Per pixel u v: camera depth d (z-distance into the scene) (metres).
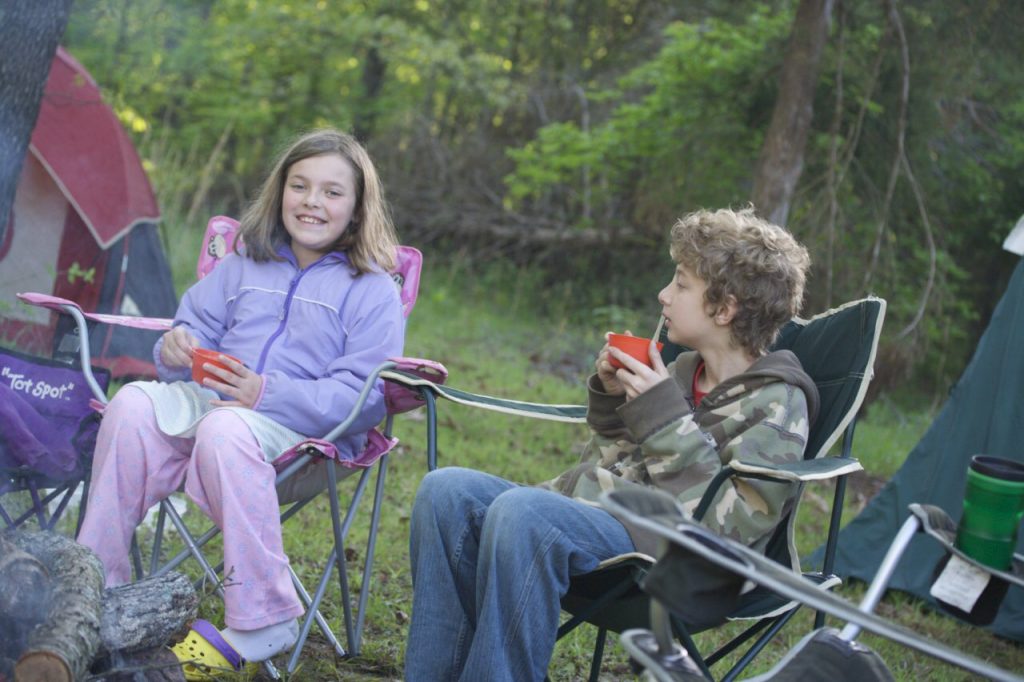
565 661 2.96
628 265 10.88
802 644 1.83
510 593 2.01
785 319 2.27
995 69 7.03
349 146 2.70
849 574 4.01
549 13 12.72
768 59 7.93
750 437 2.16
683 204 8.96
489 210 11.58
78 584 1.95
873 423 7.73
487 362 7.51
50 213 5.05
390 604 3.17
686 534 1.56
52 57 3.13
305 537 3.67
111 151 5.23
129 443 2.38
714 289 2.22
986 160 8.30
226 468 2.31
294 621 2.40
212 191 11.58
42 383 2.50
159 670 2.16
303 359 2.63
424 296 9.95
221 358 2.40
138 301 5.32
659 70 9.09
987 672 1.55
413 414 5.72
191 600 2.20
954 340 9.41
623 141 9.41
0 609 1.91
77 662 1.81
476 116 12.44
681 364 2.41
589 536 2.08
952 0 6.79
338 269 2.69
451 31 12.49
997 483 1.74
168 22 10.05
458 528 2.17
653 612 1.66
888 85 7.27
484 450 5.24
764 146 7.02
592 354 8.55
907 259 8.19
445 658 2.14
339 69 12.41
